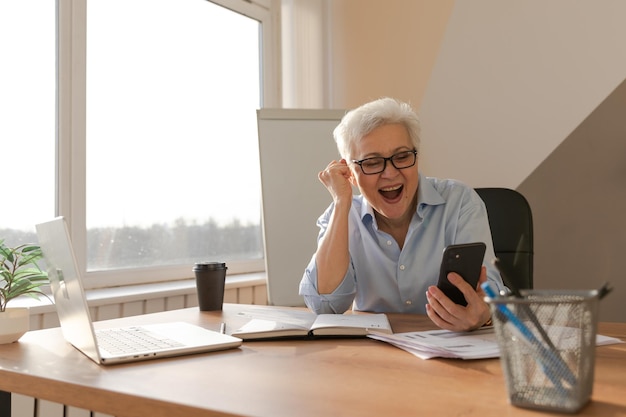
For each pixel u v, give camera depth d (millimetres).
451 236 1735
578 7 2795
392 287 1815
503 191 2066
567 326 755
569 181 3098
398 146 1608
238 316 1627
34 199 2213
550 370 757
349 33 3414
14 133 2152
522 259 2004
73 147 2324
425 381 918
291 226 2766
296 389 885
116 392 893
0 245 1455
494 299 788
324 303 1730
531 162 3021
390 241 1783
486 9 3025
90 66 2424
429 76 3221
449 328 1260
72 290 1109
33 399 1919
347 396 844
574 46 2832
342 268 1725
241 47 3195
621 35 2713
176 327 1363
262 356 1121
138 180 2615
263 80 3305
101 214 2455
